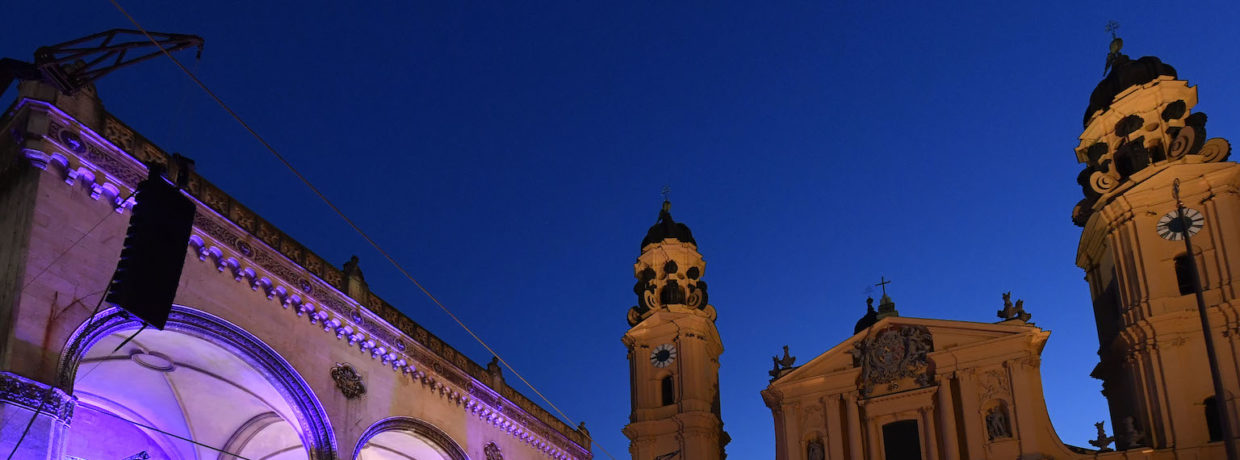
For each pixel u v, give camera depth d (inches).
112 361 1144.8
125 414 1267.2
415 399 1387.8
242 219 1119.0
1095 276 2167.8
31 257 855.1
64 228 898.7
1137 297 1892.2
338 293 1257.4
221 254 1071.0
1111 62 2194.9
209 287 1047.0
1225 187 1882.4
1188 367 1798.7
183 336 1048.8
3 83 788.0
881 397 2054.6
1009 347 1977.1
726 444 2415.1
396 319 1384.1
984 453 1914.4
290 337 1157.1
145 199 792.3
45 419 825.5
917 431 2017.7
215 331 1048.2
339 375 1231.5
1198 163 1898.4
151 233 788.0
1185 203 1914.4
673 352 2304.4
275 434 1354.6
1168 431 1772.9
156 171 816.3
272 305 1139.9
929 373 2044.8
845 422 2102.6
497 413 1619.1
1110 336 2065.7
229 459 1328.7
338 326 1248.8
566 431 1910.7
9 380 799.7
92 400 1218.6
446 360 1491.1
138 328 982.4
